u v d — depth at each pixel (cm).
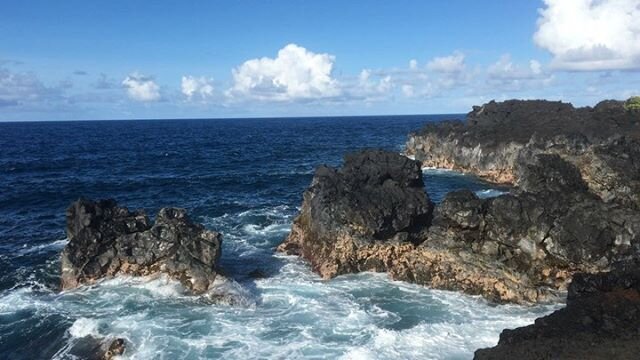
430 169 8938
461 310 3066
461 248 3488
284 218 5219
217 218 5212
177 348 2605
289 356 2530
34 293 3281
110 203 3650
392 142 15600
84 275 3328
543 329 2297
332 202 3794
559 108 9775
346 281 3478
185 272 3266
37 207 5769
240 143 15488
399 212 3722
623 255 3259
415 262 3538
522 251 3434
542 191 3803
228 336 2730
